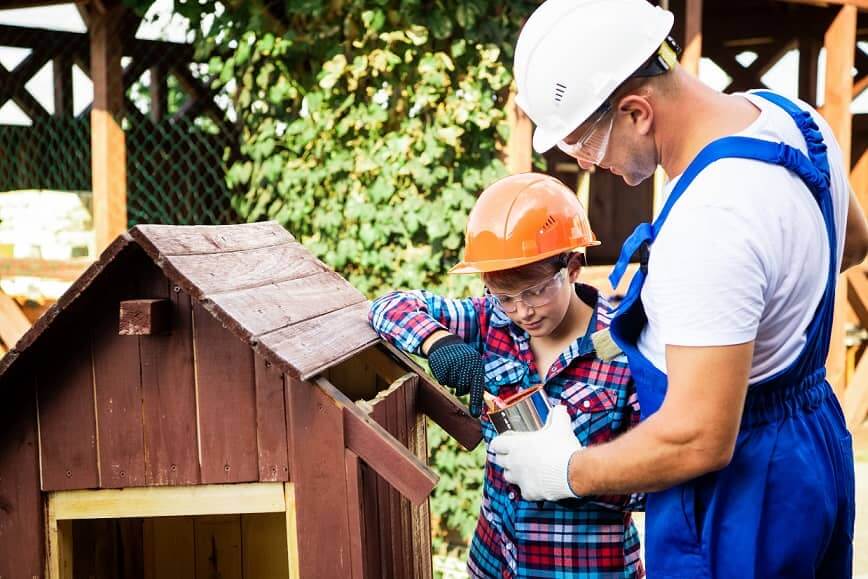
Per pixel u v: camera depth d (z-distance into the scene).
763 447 1.53
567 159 7.87
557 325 1.85
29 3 5.22
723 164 1.41
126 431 1.85
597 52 1.48
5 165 5.89
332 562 1.76
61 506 1.88
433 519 4.55
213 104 5.42
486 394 1.89
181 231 1.86
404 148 4.25
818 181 1.47
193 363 1.82
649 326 1.60
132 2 4.54
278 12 4.40
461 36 4.23
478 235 1.79
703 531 1.53
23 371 1.83
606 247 8.34
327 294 2.16
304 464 1.77
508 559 1.94
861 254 1.86
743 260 1.35
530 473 1.64
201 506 1.85
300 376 1.65
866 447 6.12
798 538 1.53
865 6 5.64
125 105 5.52
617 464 1.47
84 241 5.22
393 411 2.04
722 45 7.90
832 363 5.85
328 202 4.41
